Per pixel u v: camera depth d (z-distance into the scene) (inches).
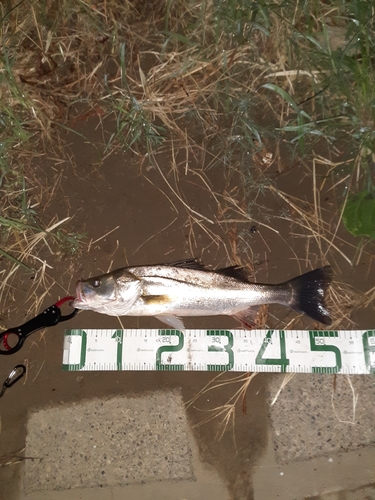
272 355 32.1
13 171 34.6
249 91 35.4
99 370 32.1
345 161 34.6
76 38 36.4
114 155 35.4
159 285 30.1
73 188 35.1
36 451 31.6
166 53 35.6
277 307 33.1
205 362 32.0
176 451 31.5
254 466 31.2
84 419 31.9
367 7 33.0
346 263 33.5
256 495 30.9
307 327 32.8
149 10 37.2
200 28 35.6
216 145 35.3
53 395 32.2
